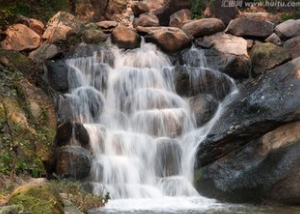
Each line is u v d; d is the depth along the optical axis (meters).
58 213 5.00
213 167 8.38
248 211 7.08
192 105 9.48
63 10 11.73
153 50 10.23
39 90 8.59
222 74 9.88
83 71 9.66
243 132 8.22
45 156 7.53
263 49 9.85
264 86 8.64
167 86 9.73
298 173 7.56
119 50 10.12
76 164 7.84
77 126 8.28
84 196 6.84
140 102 9.42
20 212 4.56
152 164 8.61
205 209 7.18
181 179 8.56
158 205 7.42
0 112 7.40
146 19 11.73
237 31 10.56
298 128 7.91
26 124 7.61
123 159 8.46
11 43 9.94
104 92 9.50
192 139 8.95
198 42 10.52
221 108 9.43
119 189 8.03
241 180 8.00
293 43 10.02
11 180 6.23
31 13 11.27
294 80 8.43
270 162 7.85
